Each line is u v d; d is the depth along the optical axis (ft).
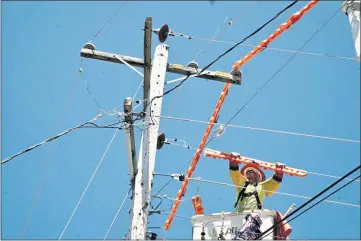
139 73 56.08
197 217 53.62
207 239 51.96
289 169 56.75
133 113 51.26
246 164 57.77
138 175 49.70
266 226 50.88
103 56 56.54
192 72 57.11
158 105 52.70
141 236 46.62
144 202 48.29
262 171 58.34
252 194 56.49
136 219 47.24
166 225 54.70
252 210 52.29
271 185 56.95
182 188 56.54
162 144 54.19
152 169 50.01
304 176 55.62
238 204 56.75
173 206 55.31
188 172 56.75
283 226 50.34
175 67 57.00
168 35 55.36
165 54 56.18
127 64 56.34
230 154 57.47
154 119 51.49
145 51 55.31
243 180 57.88
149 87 55.88
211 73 57.41
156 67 55.16
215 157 57.31
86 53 56.39
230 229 51.75
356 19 39.04
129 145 50.62
